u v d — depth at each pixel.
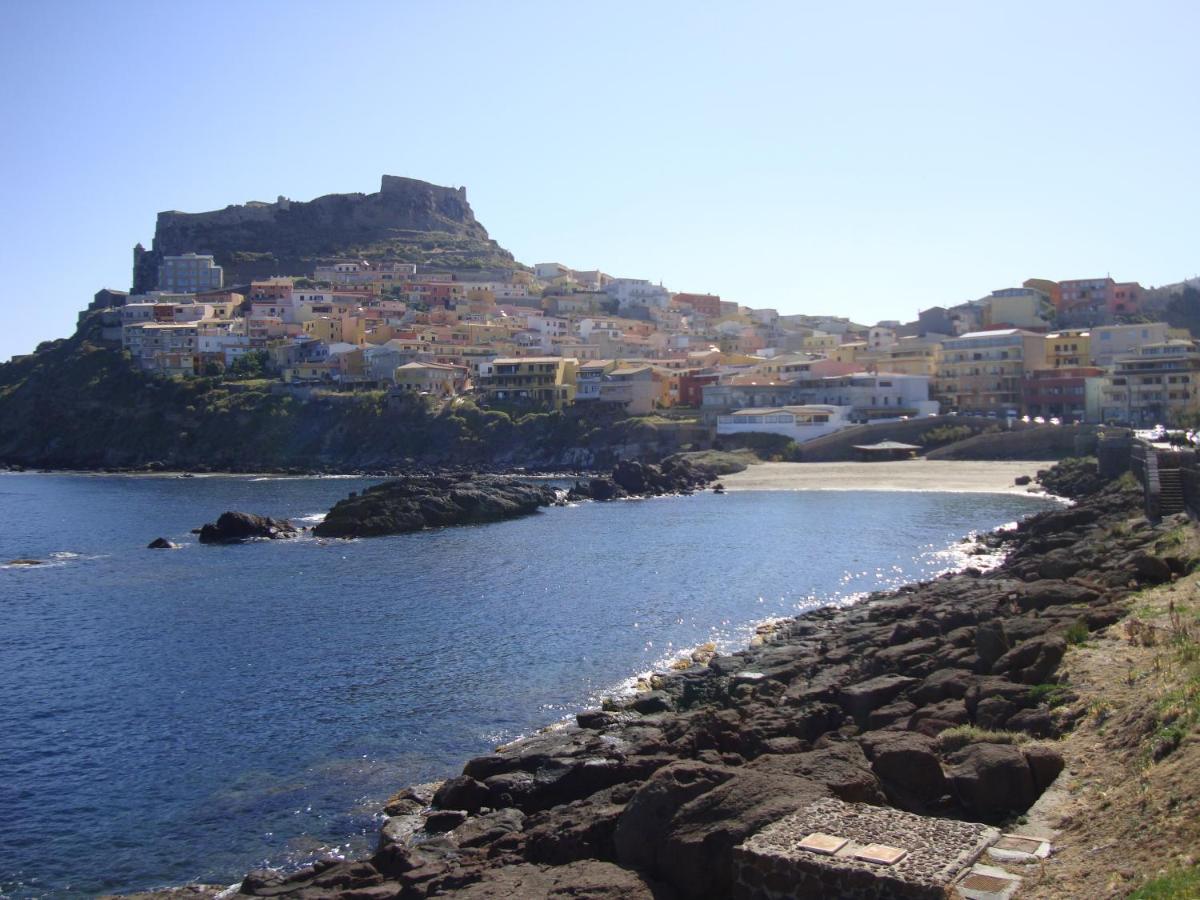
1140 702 27.00
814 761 25.05
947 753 27.55
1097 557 56.47
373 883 27.58
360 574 85.19
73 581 85.50
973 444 160.62
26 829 35.00
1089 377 179.62
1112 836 20.50
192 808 36.25
